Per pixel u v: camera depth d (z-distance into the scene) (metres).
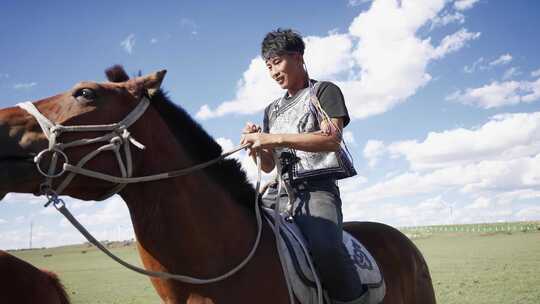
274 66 3.32
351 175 3.32
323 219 2.99
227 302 2.53
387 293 3.57
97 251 68.00
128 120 2.43
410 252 4.21
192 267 2.53
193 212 2.59
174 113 2.80
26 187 2.19
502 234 53.75
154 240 2.50
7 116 2.20
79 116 2.30
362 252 3.40
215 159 2.71
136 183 2.46
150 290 17.17
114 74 2.67
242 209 2.92
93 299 14.82
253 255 2.73
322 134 2.88
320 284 2.88
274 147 2.81
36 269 4.04
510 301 11.04
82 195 2.41
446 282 15.04
